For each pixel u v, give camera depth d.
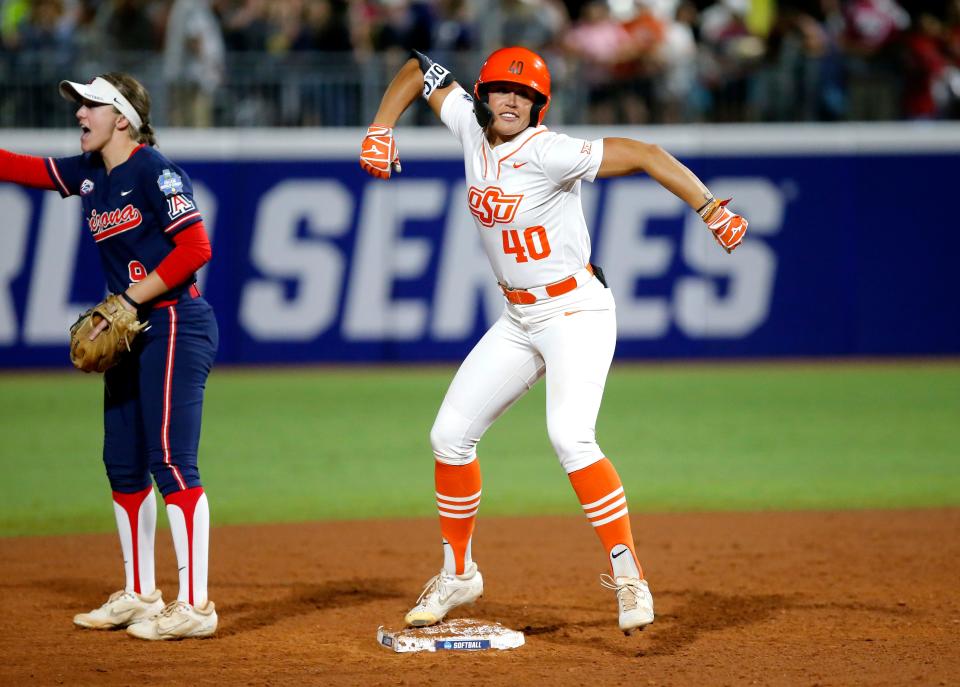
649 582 20.88
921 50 52.09
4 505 27.80
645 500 28.03
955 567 21.78
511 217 16.23
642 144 16.12
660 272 50.91
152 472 17.22
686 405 41.28
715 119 51.12
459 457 17.27
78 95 16.47
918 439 35.34
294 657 16.45
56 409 40.62
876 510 26.89
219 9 51.19
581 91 50.09
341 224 49.66
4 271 48.06
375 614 18.91
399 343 50.34
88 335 16.38
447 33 51.22
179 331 17.02
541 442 35.94
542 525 25.75
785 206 51.12
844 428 37.06
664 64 51.06
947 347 52.28
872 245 51.56
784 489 29.16
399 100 17.83
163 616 17.22
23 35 50.31
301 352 50.09
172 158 48.47
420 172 49.72
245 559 22.81
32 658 16.34
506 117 15.96
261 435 36.22
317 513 27.03
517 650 16.77
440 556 23.11
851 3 56.22
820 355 51.94
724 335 51.59
